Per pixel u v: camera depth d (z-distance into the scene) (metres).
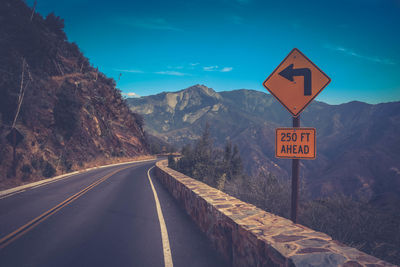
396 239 3.47
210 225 4.36
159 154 85.50
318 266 1.78
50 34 47.19
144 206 7.66
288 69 3.52
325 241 2.32
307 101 3.38
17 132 16.09
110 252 4.04
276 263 2.12
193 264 3.51
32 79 28.64
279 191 5.43
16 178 15.33
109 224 5.70
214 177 16.59
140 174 20.56
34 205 8.05
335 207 4.41
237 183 7.13
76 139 32.88
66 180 16.27
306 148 3.39
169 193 10.33
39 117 27.00
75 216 6.48
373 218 3.82
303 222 4.48
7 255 3.96
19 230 5.30
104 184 13.73
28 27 34.78
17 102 23.41
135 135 60.03
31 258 3.84
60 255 3.95
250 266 2.67
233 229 3.21
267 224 2.97
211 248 4.11
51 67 38.06
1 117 20.66
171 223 5.69
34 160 18.27
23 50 32.25
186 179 8.48
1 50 28.02
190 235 4.80
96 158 34.81
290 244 2.24
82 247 4.28
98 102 46.88
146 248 4.18
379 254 3.33
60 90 32.69
